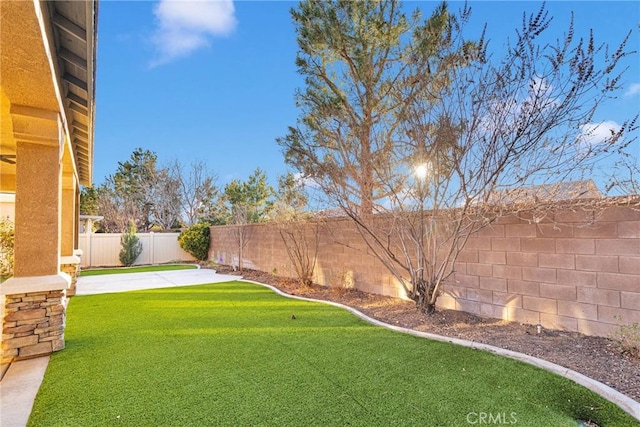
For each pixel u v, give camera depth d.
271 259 12.00
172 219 27.78
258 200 22.77
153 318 6.21
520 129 4.42
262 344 4.70
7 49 3.16
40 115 4.45
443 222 5.95
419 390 3.31
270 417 2.86
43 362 4.10
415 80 5.36
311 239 9.81
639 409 2.87
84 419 2.84
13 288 4.16
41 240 4.50
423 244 6.16
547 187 4.78
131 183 28.25
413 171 5.51
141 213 28.00
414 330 5.26
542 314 5.07
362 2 7.85
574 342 4.43
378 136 5.93
